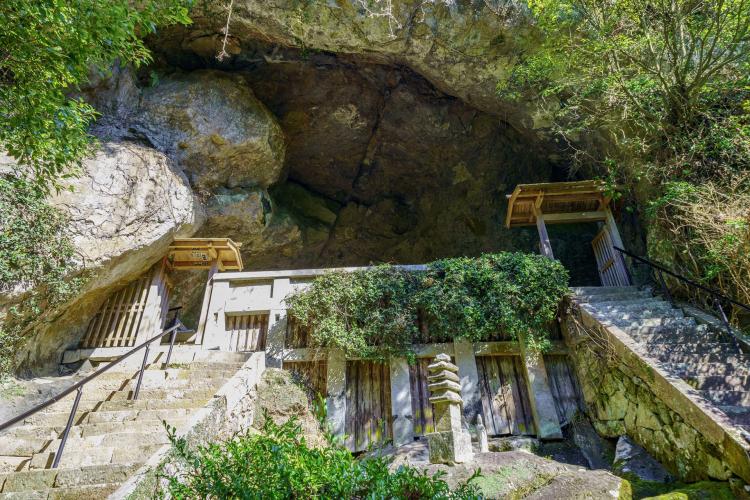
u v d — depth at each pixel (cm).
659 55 757
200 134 1072
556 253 1306
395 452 604
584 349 719
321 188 1530
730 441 406
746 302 599
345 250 1540
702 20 718
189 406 558
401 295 795
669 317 671
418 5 902
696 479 456
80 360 818
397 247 1546
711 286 662
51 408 575
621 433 610
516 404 739
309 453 352
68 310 796
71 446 459
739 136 664
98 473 388
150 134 1037
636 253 937
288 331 812
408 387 738
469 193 1417
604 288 800
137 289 912
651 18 750
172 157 1050
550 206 930
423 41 954
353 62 1166
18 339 698
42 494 365
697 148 691
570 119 952
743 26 674
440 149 1368
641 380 567
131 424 491
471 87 1052
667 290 727
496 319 766
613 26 774
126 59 518
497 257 828
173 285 1152
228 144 1101
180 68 1157
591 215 911
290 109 1280
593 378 689
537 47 920
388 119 1321
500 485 415
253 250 1305
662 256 764
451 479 425
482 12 902
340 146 1399
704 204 639
